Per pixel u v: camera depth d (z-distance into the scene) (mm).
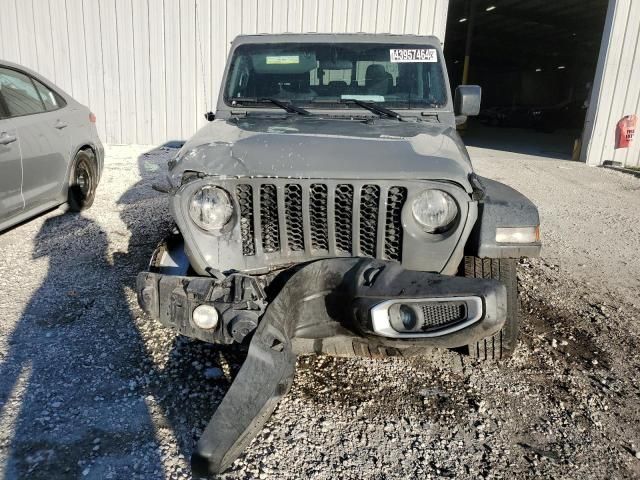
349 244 2734
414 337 2385
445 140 3066
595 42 27156
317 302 2605
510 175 10734
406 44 4023
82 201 6320
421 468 2551
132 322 3777
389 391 3152
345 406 2994
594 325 4094
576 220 7348
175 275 2814
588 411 3029
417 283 2418
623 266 5523
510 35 27062
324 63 3982
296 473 2475
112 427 2725
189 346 3490
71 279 4461
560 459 2648
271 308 2438
